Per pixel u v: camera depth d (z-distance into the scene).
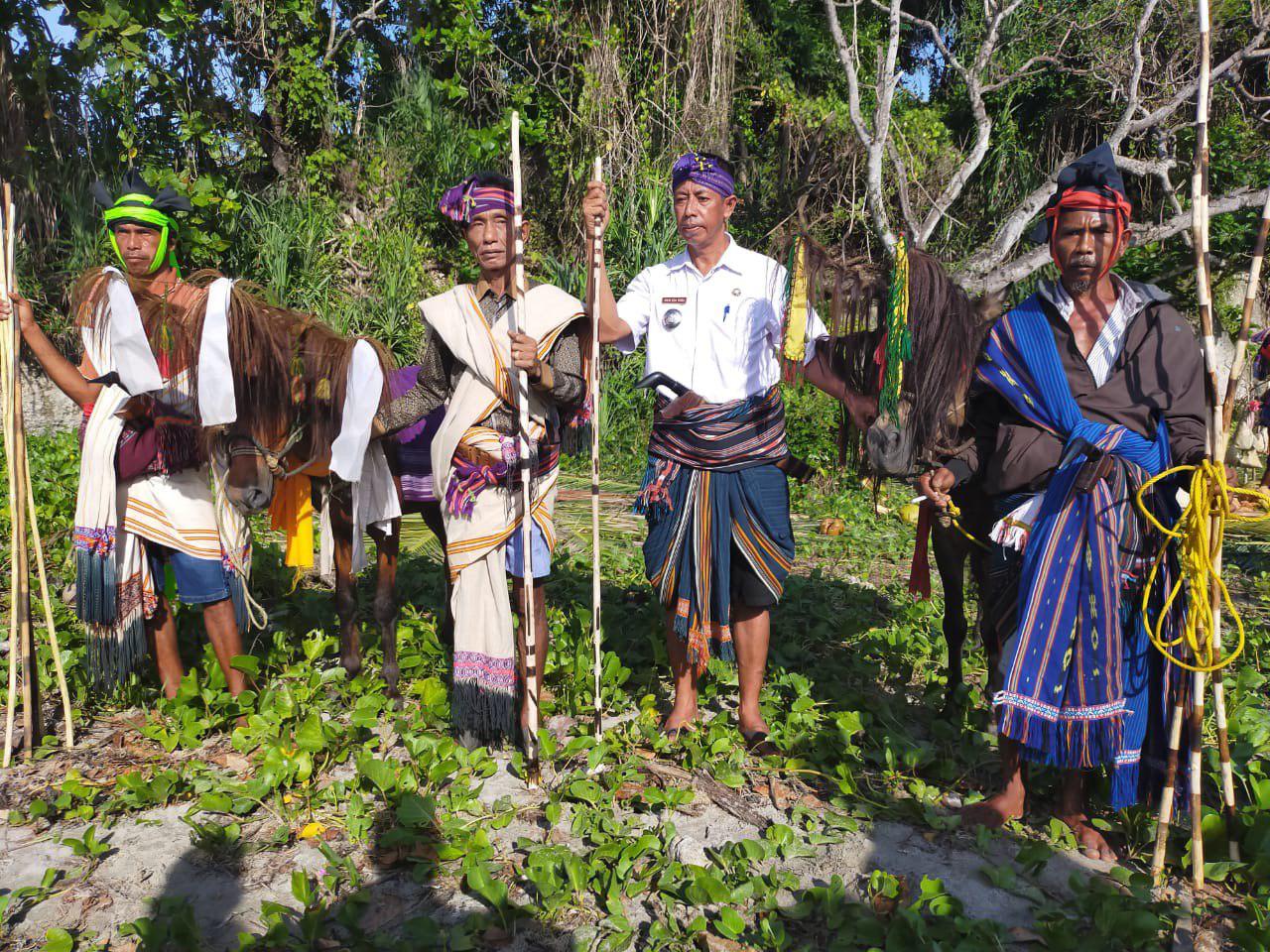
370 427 3.58
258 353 3.48
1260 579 6.78
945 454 3.34
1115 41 12.34
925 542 4.09
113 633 3.65
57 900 2.76
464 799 3.25
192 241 10.69
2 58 10.02
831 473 9.72
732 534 3.67
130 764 3.58
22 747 3.66
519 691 3.69
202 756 3.62
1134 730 2.97
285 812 3.21
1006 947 2.61
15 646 3.54
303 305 11.45
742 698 3.86
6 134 10.09
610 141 12.38
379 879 2.89
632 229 12.06
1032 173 14.88
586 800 3.30
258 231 11.60
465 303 3.49
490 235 3.40
